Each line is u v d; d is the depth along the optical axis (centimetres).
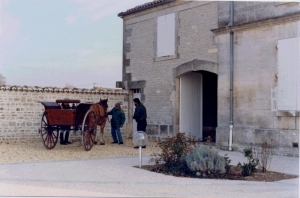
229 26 1266
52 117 1204
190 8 1442
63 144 1397
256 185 738
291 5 1121
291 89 1112
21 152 1156
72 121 1191
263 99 1184
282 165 966
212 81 1589
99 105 1351
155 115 1584
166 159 893
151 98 1605
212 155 836
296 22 1103
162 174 835
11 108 1430
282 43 1135
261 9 1198
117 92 1678
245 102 1234
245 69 1237
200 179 790
